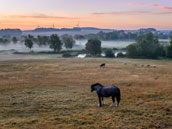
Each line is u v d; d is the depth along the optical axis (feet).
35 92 69.10
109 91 48.52
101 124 37.14
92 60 240.32
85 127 35.65
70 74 127.44
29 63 201.16
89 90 73.31
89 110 46.70
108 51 321.73
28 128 35.53
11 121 38.96
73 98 59.72
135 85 84.94
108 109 47.14
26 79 106.42
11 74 127.85
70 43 528.22
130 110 46.09
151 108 47.73
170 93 65.82
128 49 312.29
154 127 35.94
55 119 40.45
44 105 51.75
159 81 94.89
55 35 454.40
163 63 213.05
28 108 48.96
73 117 41.34
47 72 138.21
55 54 383.45
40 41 653.30
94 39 382.83
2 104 52.65
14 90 72.64
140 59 275.80
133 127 35.68
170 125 37.01
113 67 167.32
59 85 85.15
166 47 311.88
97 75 122.31
